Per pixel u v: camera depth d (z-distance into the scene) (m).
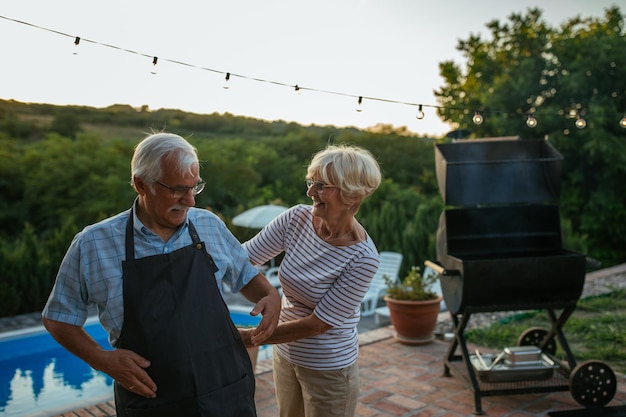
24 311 7.33
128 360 1.50
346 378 2.10
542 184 3.95
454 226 3.81
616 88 10.92
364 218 9.23
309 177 1.99
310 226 2.12
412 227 8.83
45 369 5.73
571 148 11.02
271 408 3.45
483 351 4.66
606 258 11.38
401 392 3.76
